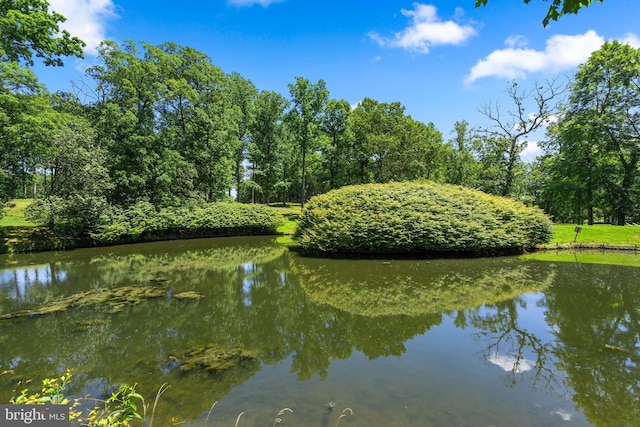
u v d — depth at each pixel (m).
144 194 22.62
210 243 20.97
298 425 3.60
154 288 9.84
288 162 41.09
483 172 28.06
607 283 10.05
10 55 15.07
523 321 6.98
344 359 5.36
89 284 10.30
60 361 5.30
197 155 26.53
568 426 3.61
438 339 6.14
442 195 16.25
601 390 4.36
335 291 9.49
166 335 6.35
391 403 4.07
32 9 15.23
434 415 3.80
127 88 21.45
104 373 4.89
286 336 6.34
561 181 27.05
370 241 14.26
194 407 3.98
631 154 23.06
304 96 29.41
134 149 21.70
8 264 13.73
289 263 13.81
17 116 15.15
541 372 4.87
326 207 16.50
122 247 19.09
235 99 34.69
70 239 18.31
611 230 19.39
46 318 7.25
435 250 14.87
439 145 39.19
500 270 12.05
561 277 10.89
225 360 5.30
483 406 4.00
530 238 16.22
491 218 15.25
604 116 22.27
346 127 34.03
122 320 7.14
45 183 22.84
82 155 17.28
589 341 5.93
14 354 5.55
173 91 24.05
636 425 3.62
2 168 15.97
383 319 7.25
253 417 3.78
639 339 5.98
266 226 25.73
